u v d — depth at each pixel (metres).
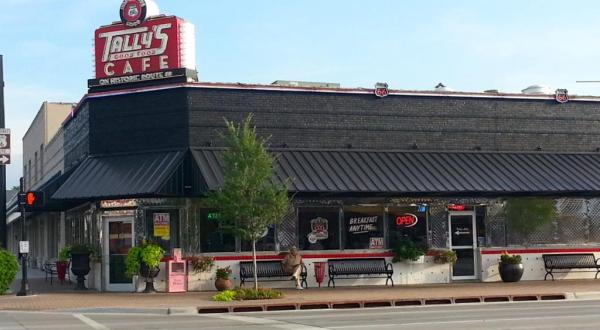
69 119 31.69
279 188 22.20
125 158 25.56
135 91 25.77
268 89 25.98
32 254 51.94
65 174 27.16
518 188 25.89
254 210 21.66
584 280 27.16
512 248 27.31
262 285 24.88
